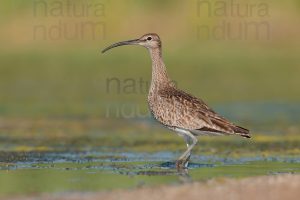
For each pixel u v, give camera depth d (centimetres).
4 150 2948
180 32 5603
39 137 3297
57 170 2495
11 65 5294
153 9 5650
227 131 2552
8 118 3819
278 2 5697
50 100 4356
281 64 5322
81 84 4850
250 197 1930
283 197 1928
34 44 5553
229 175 2383
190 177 2333
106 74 5038
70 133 3412
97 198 1964
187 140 2630
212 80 4944
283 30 5616
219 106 4166
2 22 5612
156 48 2756
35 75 5103
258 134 3397
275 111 4019
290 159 2759
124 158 2781
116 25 5544
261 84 4819
